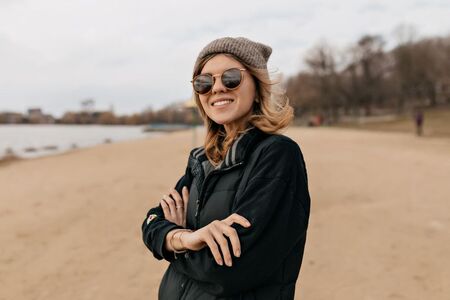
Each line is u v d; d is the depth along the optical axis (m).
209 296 1.25
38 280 4.38
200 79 1.39
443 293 3.77
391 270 4.38
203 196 1.35
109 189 10.27
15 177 13.55
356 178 10.86
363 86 78.50
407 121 57.28
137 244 5.63
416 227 6.02
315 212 7.07
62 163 18.50
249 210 1.16
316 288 3.96
